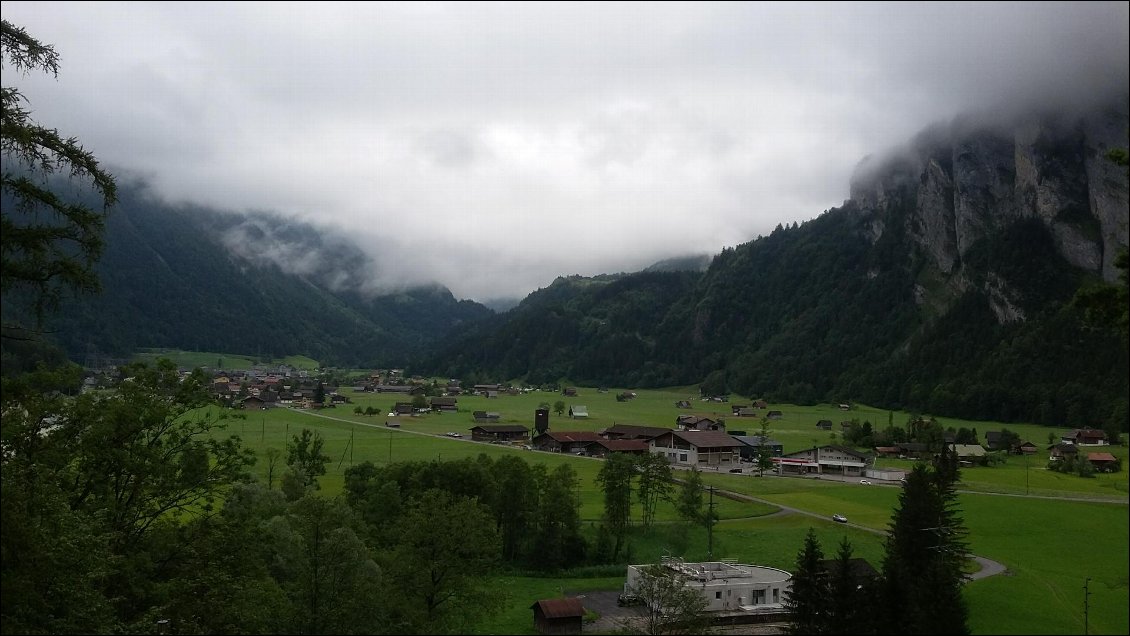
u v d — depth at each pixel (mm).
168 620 35594
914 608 63594
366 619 51250
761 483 154500
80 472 38125
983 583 85062
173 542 38906
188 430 42281
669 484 142750
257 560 41812
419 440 197000
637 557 104500
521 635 74875
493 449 185875
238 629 36344
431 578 59688
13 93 23172
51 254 24891
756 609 81938
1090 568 93000
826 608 68188
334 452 166125
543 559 101750
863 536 110438
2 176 23609
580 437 196250
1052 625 74125
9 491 27406
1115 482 151250
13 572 27547
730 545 106250
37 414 32875
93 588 33250
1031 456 198000
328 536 50688
